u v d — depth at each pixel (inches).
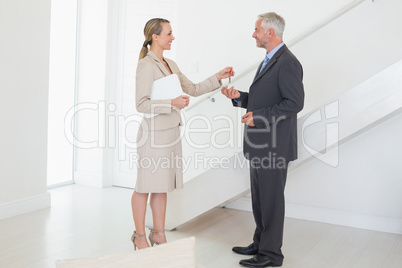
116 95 205.9
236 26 163.6
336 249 127.0
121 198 184.5
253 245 120.9
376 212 149.3
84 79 207.0
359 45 129.0
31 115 156.6
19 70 150.6
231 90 117.9
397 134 144.8
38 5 155.6
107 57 202.1
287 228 147.9
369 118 118.6
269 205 109.7
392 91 116.3
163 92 107.9
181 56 172.9
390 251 126.2
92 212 160.2
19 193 154.3
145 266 46.4
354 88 120.6
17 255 115.2
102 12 200.4
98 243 126.4
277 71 106.3
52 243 125.3
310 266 112.8
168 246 48.1
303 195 160.2
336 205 155.3
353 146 151.2
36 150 159.6
